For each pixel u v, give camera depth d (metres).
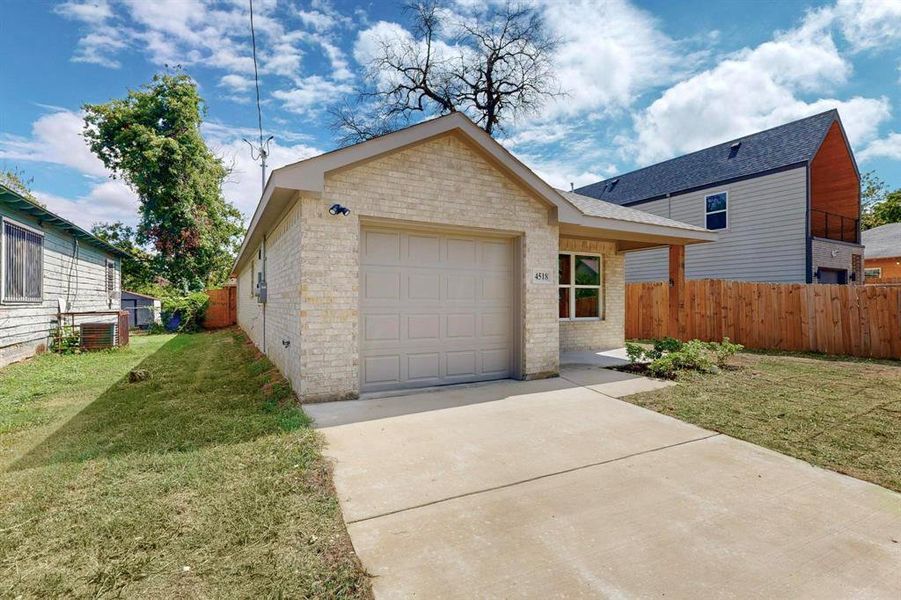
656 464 3.58
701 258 16.33
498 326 6.88
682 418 4.81
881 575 2.20
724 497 3.02
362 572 2.17
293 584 2.08
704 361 7.31
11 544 2.38
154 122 22.55
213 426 4.41
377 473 3.34
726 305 11.20
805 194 13.52
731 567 2.25
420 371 6.21
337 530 2.54
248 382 6.77
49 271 10.66
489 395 5.80
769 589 2.08
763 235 14.55
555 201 6.88
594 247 10.49
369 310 5.83
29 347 9.55
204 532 2.48
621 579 2.14
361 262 5.77
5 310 8.50
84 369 8.23
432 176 5.98
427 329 6.27
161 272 23.61
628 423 4.64
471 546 2.41
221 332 17.39
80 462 3.51
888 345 8.74
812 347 9.76
